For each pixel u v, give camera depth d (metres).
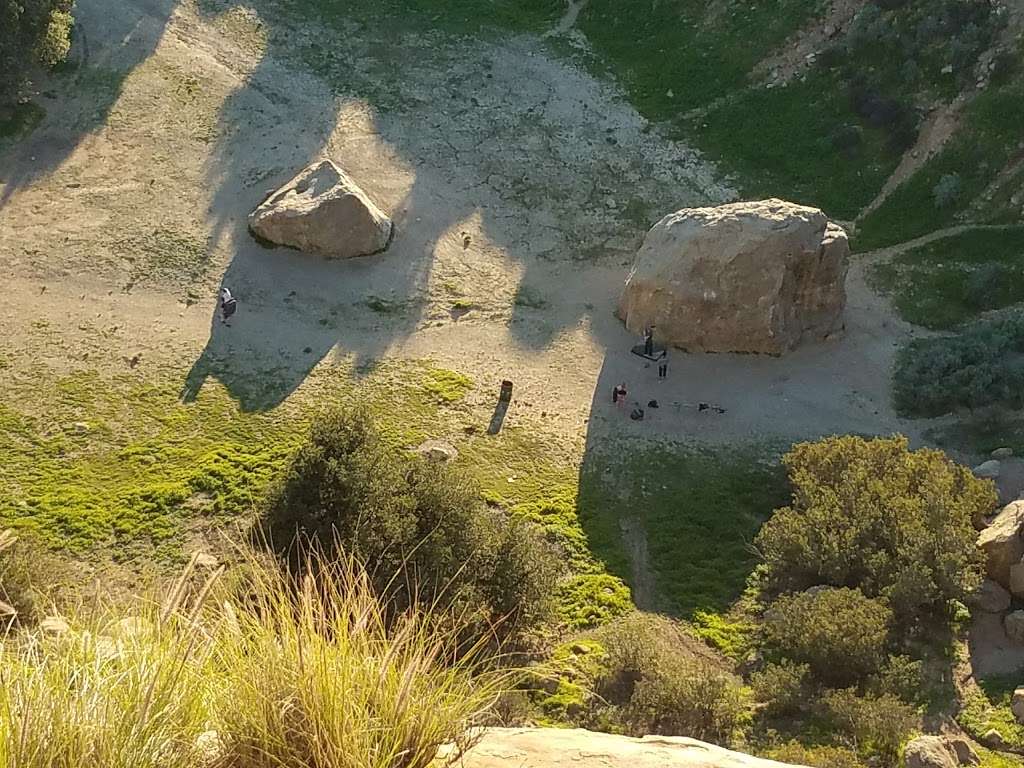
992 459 39.03
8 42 53.50
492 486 37.75
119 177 53.03
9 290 45.94
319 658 7.54
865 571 30.52
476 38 65.31
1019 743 23.66
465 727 8.23
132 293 46.72
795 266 44.31
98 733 6.83
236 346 44.34
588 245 51.78
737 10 62.94
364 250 49.88
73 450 38.25
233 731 7.45
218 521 34.31
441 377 43.56
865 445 35.78
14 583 17.56
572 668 26.20
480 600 26.11
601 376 44.28
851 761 21.17
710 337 45.19
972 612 29.06
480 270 50.03
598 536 35.56
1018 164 51.12
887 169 53.84
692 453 40.22
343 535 26.55
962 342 44.44
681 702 24.09
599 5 67.12
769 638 28.92
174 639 7.84
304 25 65.56
